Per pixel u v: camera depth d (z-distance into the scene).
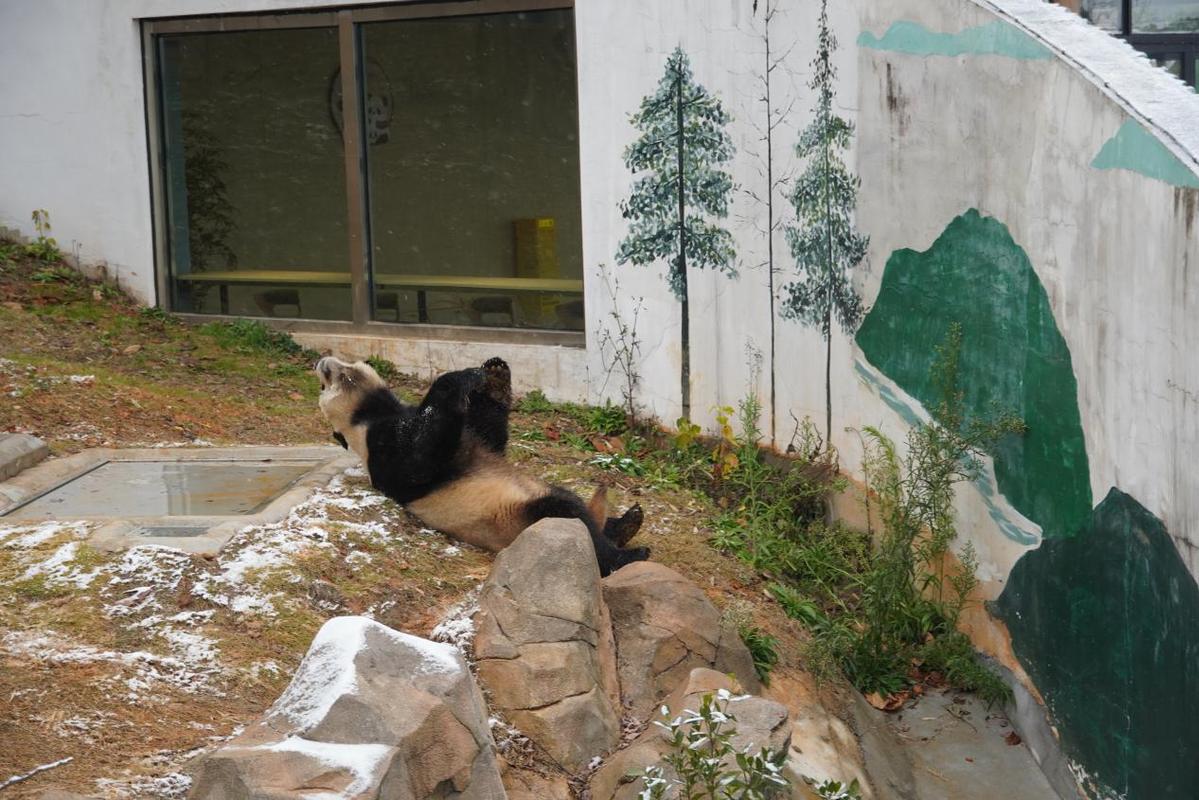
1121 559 4.97
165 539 5.62
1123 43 5.57
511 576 5.31
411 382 10.40
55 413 7.71
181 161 11.22
